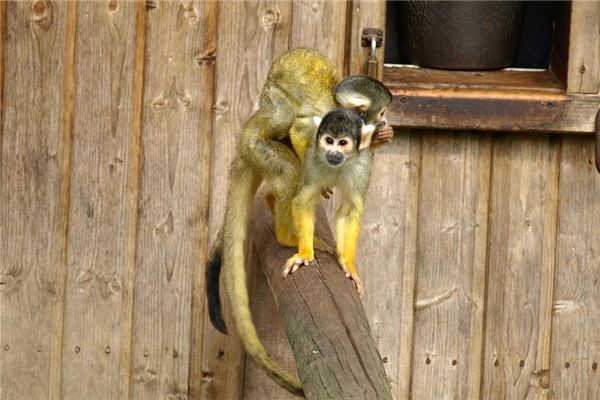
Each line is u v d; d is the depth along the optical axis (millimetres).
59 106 11414
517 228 11656
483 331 11719
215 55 11320
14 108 11406
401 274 11602
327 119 8586
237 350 11664
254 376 10203
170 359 11688
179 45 11328
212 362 11703
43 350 11680
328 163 8438
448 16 11945
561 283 11734
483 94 11172
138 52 11352
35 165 11477
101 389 11734
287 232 8984
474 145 11539
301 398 10164
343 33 11273
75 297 11633
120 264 11578
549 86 11586
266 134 9328
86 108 11406
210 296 10141
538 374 11789
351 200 8852
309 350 6773
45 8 11312
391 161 11484
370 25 11188
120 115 11414
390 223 11562
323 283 7875
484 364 11742
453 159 11547
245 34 11289
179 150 11430
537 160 11602
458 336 11711
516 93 11234
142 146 11438
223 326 10148
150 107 11398
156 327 11648
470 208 11594
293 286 7984
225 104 11367
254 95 11359
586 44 11250
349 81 9094
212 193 11453
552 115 11227
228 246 9414
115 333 11664
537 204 11641
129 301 11625
